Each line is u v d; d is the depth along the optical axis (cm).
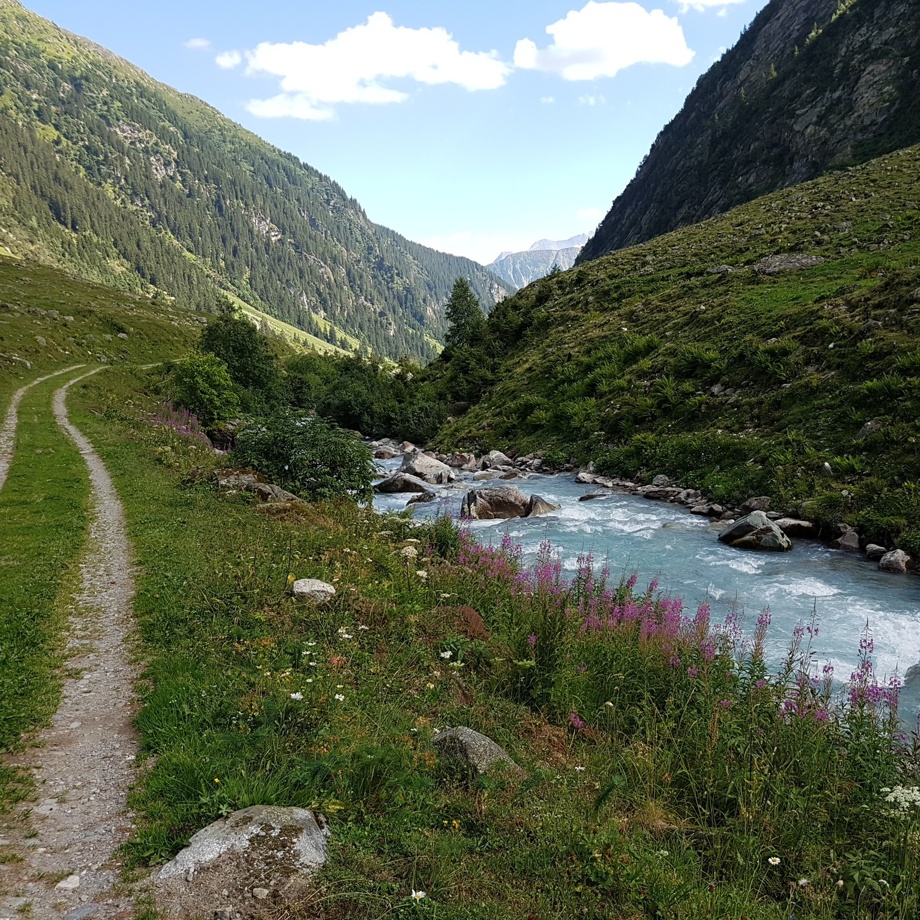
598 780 772
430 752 713
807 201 6706
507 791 680
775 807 693
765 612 1146
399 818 586
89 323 10000
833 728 833
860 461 2216
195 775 611
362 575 1379
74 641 1015
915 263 3512
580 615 1281
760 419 2858
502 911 490
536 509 2655
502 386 5519
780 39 15788
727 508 2445
